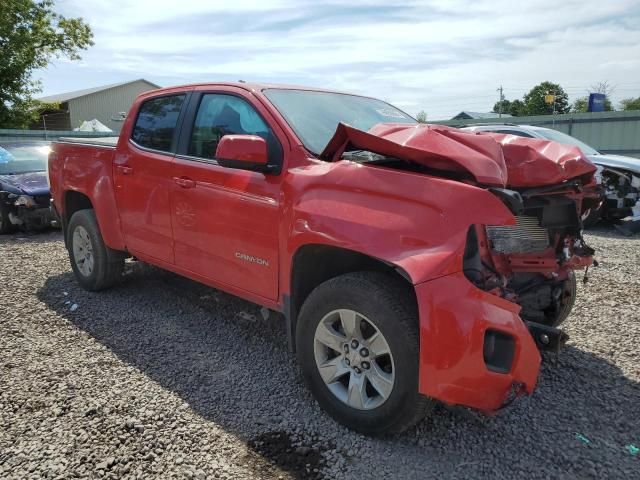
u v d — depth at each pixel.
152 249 4.36
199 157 3.89
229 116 3.75
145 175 4.28
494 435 2.88
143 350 3.94
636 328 4.33
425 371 2.48
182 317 4.62
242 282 3.56
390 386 2.67
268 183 3.28
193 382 3.46
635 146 18.36
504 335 2.49
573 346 4.01
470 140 2.78
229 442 2.80
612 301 4.99
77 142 5.36
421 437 2.86
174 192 3.99
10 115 27.12
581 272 6.00
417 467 2.62
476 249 2.56
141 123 4.53
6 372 3.54
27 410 3.06
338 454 2.71
